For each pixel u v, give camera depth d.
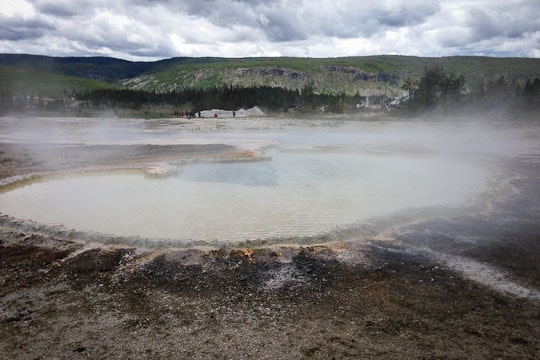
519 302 5.39
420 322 4.96
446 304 5.37
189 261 6.72
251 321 5.07
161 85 160.38
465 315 5.10
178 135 27.20
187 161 15.61
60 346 4.59
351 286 5.92
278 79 141.88
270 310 5.32
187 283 6.07
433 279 6.07
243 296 5.69
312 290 5.82
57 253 7.11
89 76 181.38
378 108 53.56
